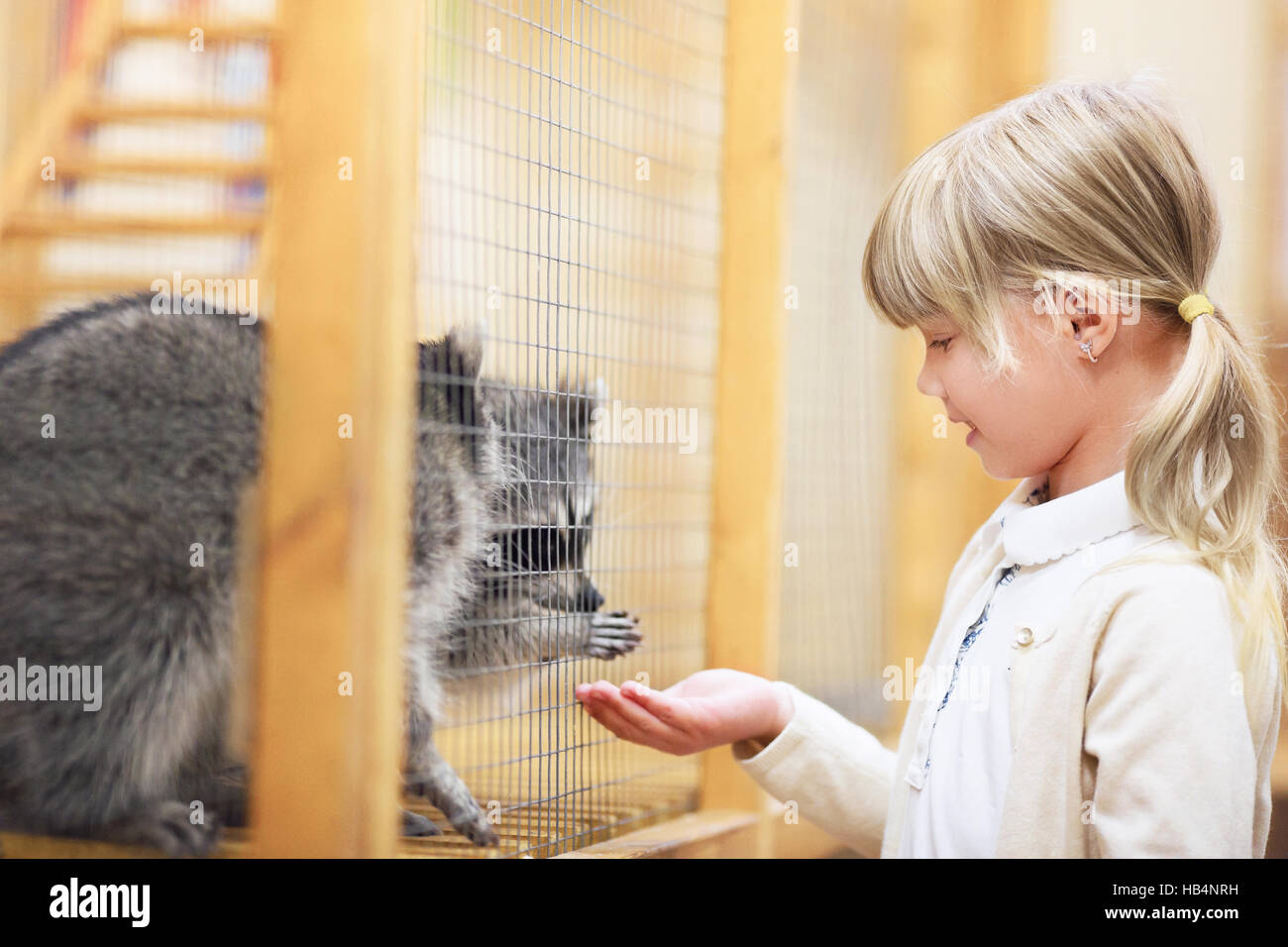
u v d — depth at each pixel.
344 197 1.02
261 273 1.27
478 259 1.52
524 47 1.55
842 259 2.67
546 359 1.59
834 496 2.68
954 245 1.11
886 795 1.36
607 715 1.26
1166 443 1.03
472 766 1.82
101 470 1.43
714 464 1.87
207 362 1.39
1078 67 2.97
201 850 1.37
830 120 2.59
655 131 1.90
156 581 1.41
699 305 1.93
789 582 2.49
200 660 1.39
